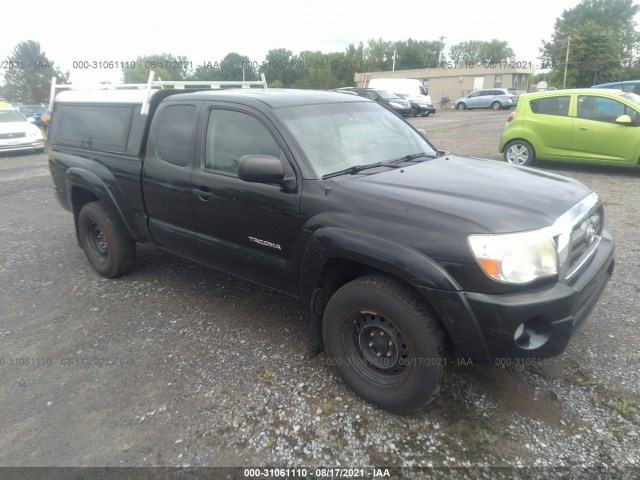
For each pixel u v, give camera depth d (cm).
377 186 282
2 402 296
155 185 391
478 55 8019
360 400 289
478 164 353
